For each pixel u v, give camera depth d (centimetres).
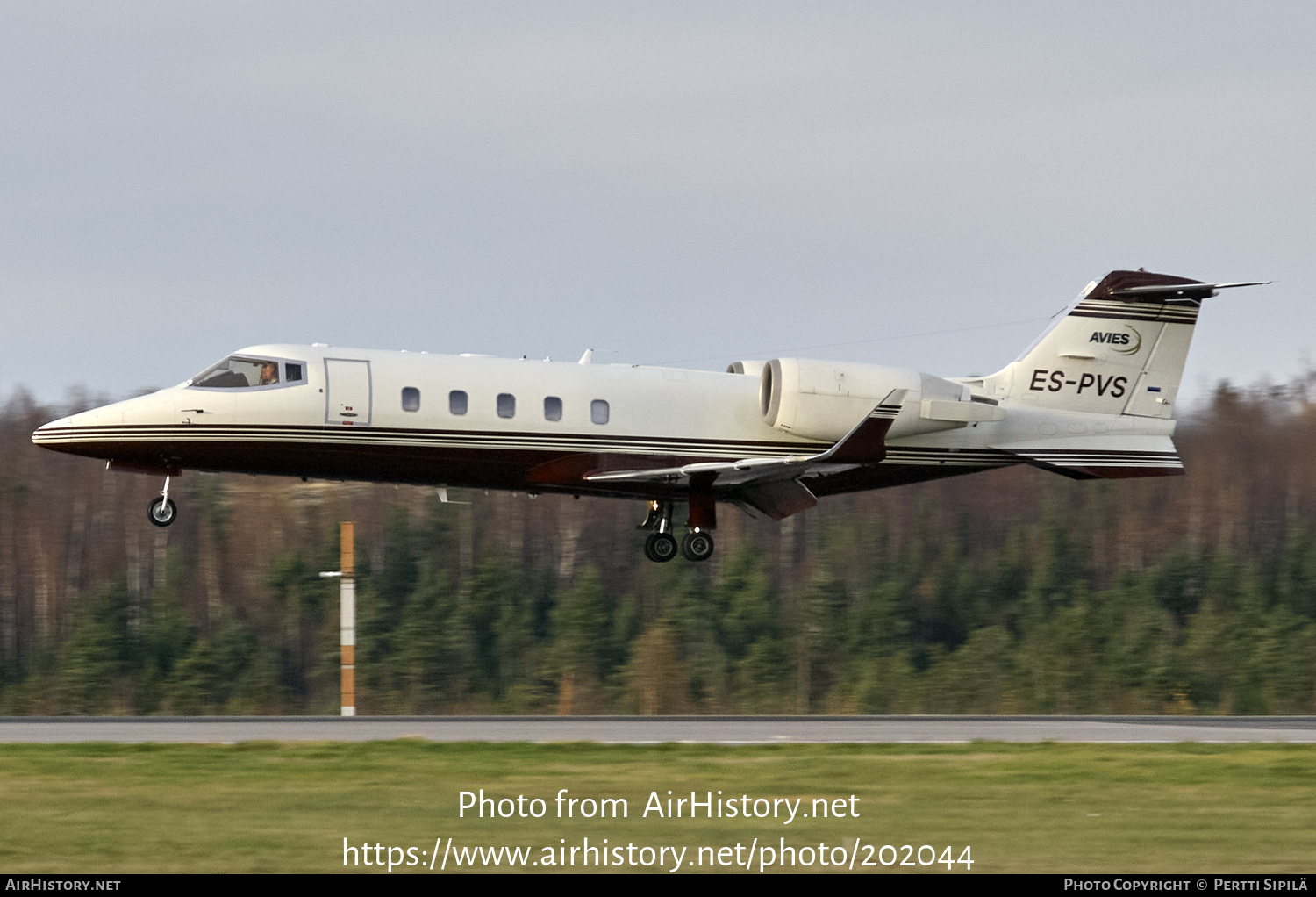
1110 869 4956
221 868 4816
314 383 9462
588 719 9444
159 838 5194
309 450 9469
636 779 6406
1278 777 6619
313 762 6744
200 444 9362
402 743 7331
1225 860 5075
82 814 5559
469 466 9756
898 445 10788
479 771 6531
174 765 6619
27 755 6906
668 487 10238
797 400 10188
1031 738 8044
